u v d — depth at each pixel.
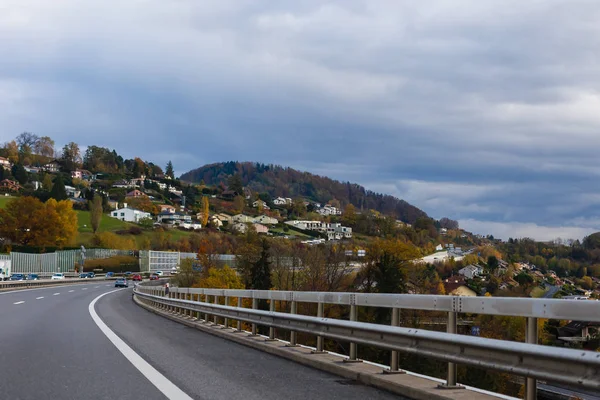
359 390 7.80
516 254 103.31
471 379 12.62
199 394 7.46
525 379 5.95
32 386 7.92
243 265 83.75
